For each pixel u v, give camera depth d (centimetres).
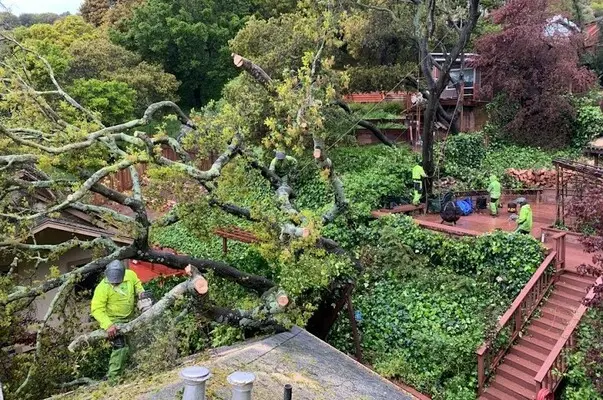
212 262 1071
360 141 2705
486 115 2819
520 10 2561
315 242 1031
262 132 1805
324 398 635
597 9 4272
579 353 1083
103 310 837
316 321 1302
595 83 2694
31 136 968
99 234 1327
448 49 2664
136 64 3238
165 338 799
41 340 955
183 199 1033
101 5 4666
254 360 708
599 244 941
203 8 3581
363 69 2312
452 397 1177
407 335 1324
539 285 1310
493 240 1414
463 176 2180
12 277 1004
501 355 1218
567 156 2438
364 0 2356
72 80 2695
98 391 630
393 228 1614
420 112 2611
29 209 978
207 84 3628
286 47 2034
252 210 1026
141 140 907
